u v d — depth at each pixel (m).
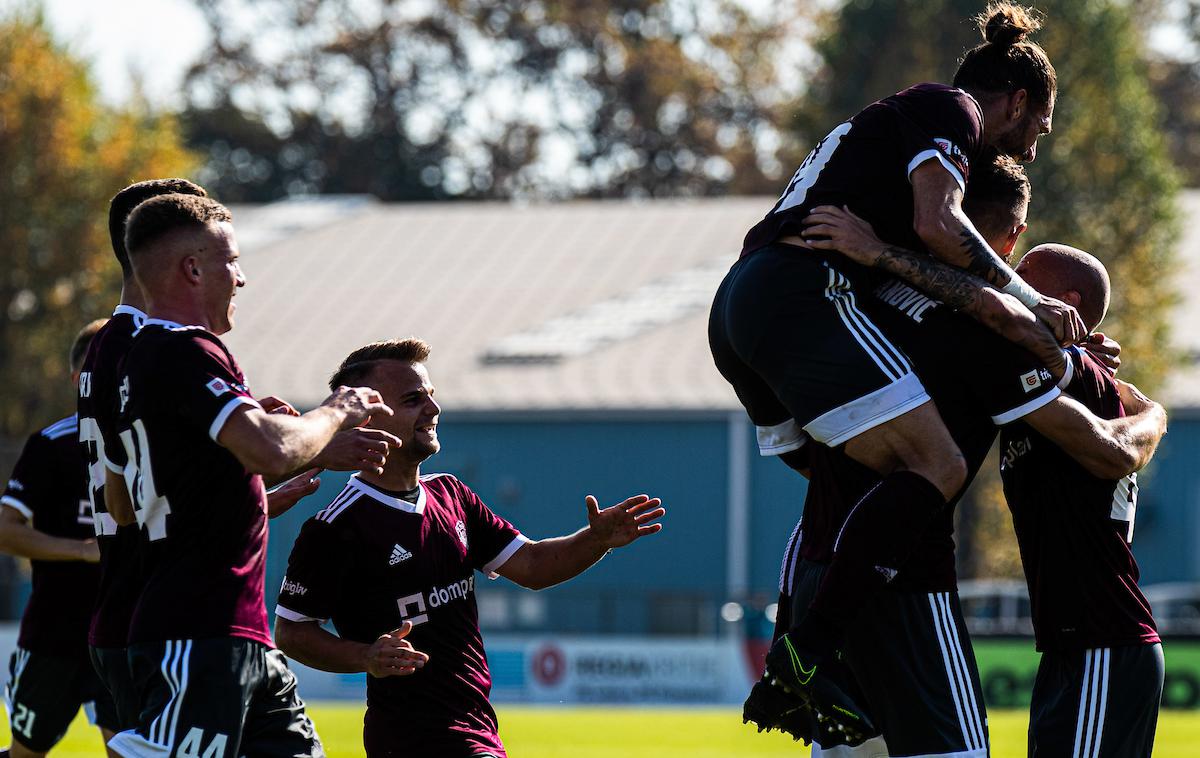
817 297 14.67
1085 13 84.25
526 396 97.62
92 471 16.48
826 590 14.26
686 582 93.12
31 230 96.44
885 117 15.08
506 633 91.75
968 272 14.67
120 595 16.00
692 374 97.50
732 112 152.38
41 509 23.53
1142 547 92.00
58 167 95.75
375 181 162.62
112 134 97.75
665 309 106.94
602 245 117.81
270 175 164.75
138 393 15.36
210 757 14.94
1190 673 59.62
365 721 18.08
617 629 91.94
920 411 14.24
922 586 15.23
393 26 157.50
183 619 15.17
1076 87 84.06
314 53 158.88
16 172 95.75
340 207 135.75
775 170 147.88
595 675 71.94
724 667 71.31
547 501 96.19
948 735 15.08
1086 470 16.03
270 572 94.00
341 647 17.38
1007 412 15.09
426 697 17.70
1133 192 84.06
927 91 15.15
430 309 111.00
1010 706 58.53
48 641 23.72
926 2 90.88
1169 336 86.94
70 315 98.00
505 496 96.69
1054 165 84.19
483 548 19.00
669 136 154.12
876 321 15.40
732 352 15.59
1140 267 84.38
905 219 15.02
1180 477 91.88
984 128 15.80
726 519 93.19
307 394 101.75
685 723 52.62
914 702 15.08
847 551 14.18
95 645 16.20
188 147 161.25
